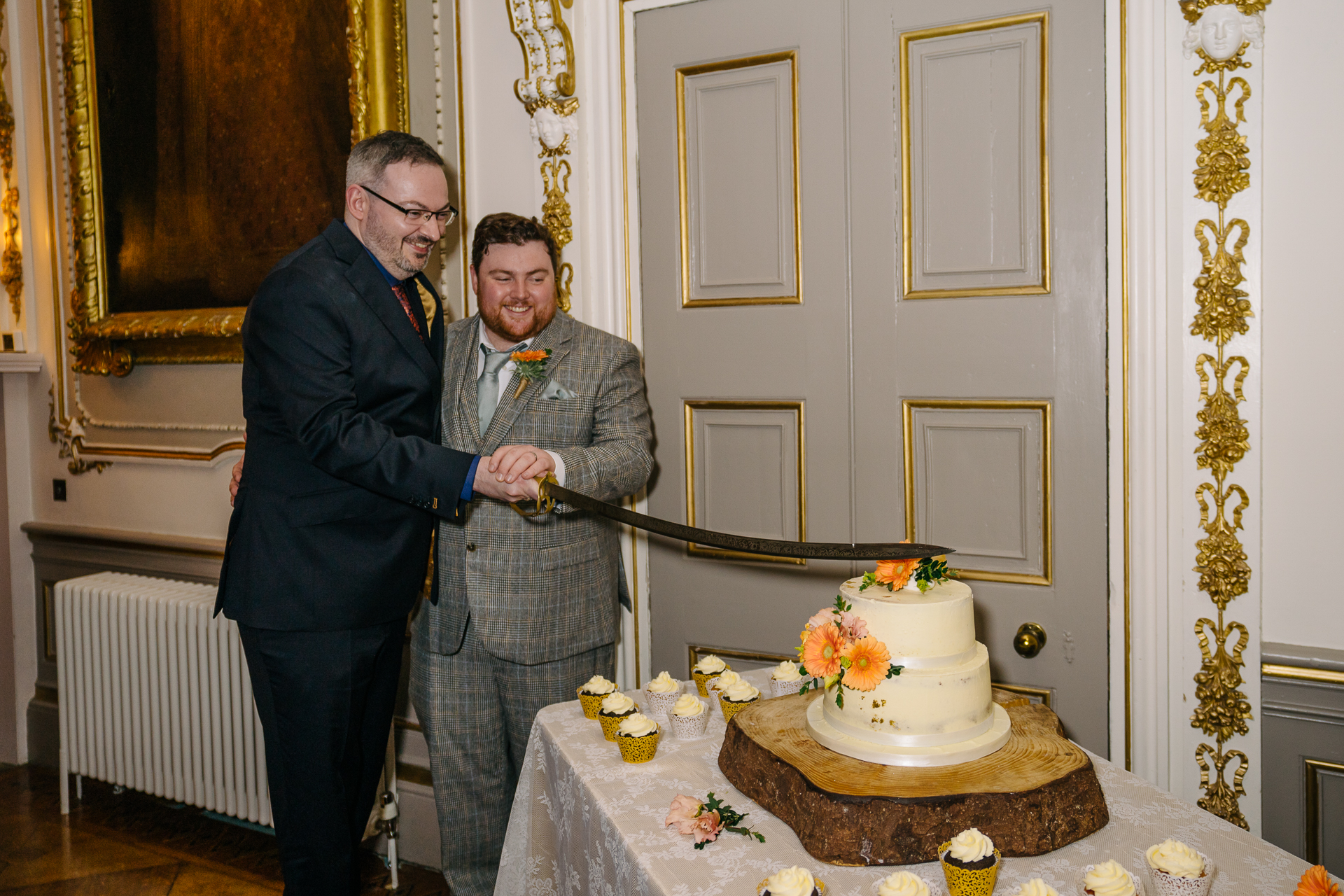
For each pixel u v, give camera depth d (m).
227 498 2.79
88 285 2.91
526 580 1.92
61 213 3.02
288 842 1.80
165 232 2.77
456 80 2.42
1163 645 1.82
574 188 2.30
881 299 2.04
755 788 1.16
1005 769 1.06
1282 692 1.74
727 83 2.16
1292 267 1.70
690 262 2.24
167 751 2.65
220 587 1.83
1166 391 1.79
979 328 1.95
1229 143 1.71
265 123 2.55
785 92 2.11
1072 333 1.87
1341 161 1.65
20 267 3.09
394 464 1.67
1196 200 1.75
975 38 1.92
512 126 2.37
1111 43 1.80
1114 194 1.81
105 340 2.88
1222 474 1.76
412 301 1.93
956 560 2.02
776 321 2.15
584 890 1.26
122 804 2.89
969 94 1.93
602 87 2.27
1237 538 1.76
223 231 2.66
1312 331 1.69
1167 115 1.76
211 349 2.73
